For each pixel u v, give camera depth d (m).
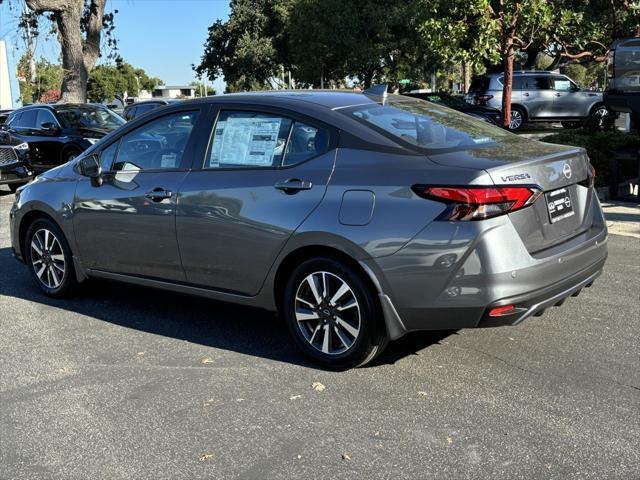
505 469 3.06
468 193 3.62
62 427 3.59
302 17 30.83
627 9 12.41
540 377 4.00
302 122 4.32
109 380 4.15
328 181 4.06
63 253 5.62
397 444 3.31
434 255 3.69
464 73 32.84
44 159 14.34
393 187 3.83
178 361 4.43
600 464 3.08
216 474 3.11
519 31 12.02
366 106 4.47
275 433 3.46
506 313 3.69
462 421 3.51
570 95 21.34
